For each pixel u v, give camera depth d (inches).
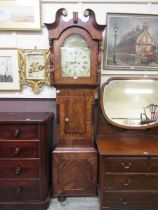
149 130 80.0
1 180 69.7
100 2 75.6
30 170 69.7
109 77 79.7
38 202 71.0
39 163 69.3
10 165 69.1
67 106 72.2
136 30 77.0
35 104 81.0
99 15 76.3
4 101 80.8
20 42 77.4
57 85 70.1
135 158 66.6
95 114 79.4
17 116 72.4
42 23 76.5
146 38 77.8
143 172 67.4
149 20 76.6
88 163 73.6
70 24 67.0
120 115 79.7
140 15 75.9
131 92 79.5
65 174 73.9
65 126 73.3
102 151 67.3
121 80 78.0
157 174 67.6
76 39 69.0
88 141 74.4
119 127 78.9
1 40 77.0
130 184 68.0
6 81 79.4
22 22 75.6
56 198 77.6
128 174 67.4
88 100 72.0
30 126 67.4
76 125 73.4
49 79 78.9
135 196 68.7
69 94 71.4
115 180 67.7
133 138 79.7
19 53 77.4
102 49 77.7
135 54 78.6
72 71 70.1
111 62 78.8
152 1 75.5
